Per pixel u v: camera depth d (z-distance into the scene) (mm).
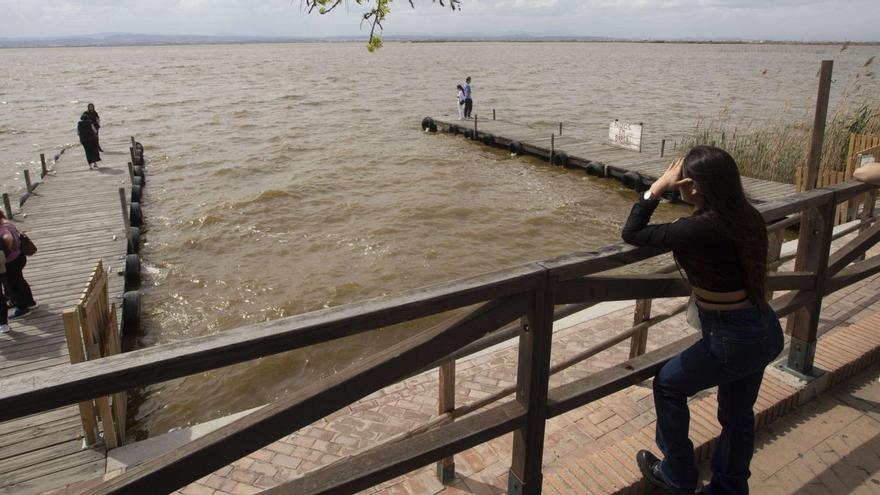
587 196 18016
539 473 2475
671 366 2600
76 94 56469
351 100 46750
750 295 2311
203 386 8328
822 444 3357
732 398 2676
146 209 16938
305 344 1718
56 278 10461
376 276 12172
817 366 3863
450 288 1950
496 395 3678
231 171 21562
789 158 16516
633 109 39625
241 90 57344
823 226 3400
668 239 2303
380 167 22297
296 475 3973
